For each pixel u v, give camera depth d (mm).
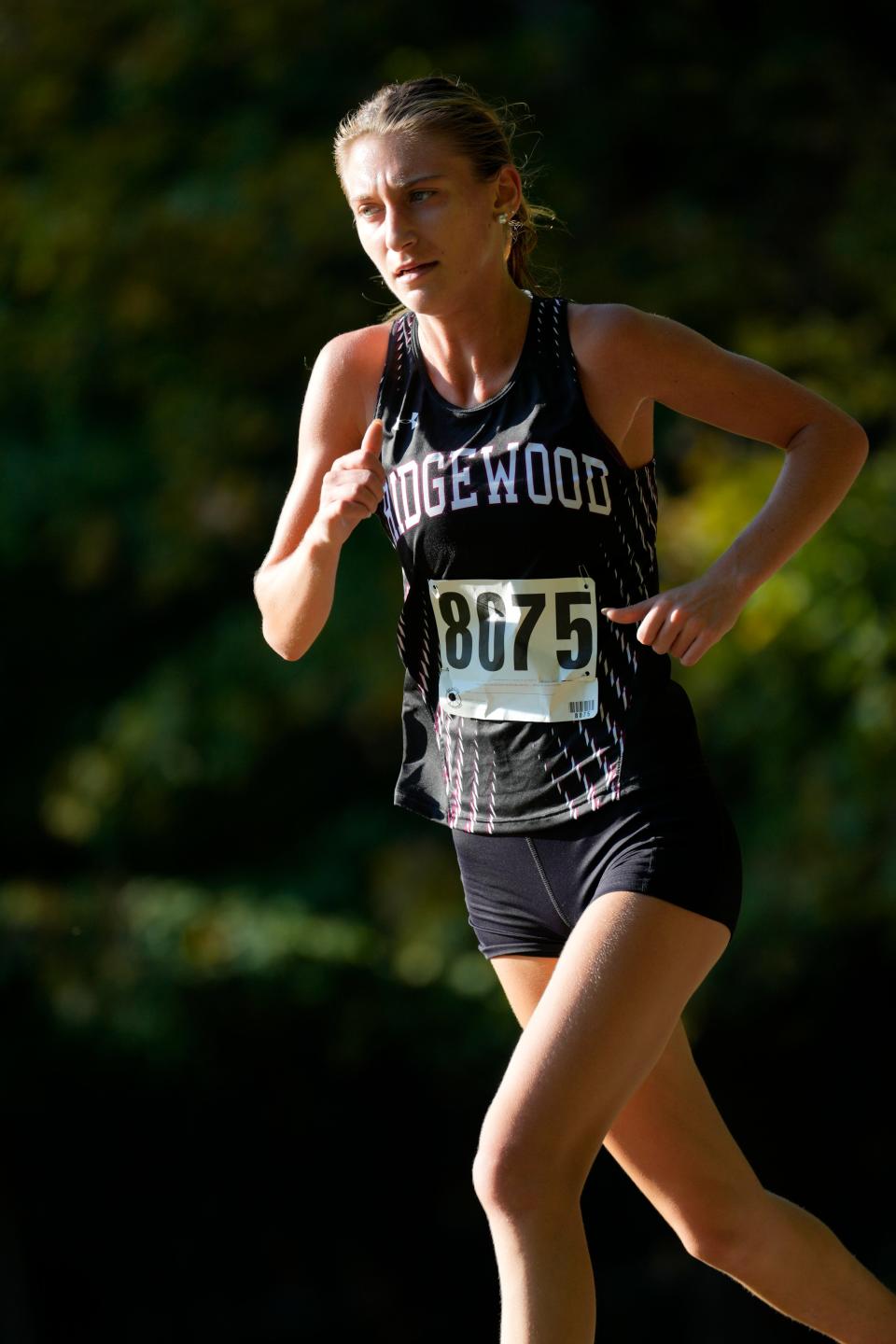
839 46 36875
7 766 44406
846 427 9062
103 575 39250
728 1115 37531
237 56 37562
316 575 9023
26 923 33375
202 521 36625
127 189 37156
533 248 9828
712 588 8648
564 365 8773
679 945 8570
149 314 36219
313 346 36656
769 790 30750
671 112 36844
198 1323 39219
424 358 9078
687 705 9234
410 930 35500
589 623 8859
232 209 35781
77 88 38969
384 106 8711
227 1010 34344
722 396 8969
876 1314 9938
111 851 40625
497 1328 40094
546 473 8664
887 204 33562
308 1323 39656
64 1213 38219
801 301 35188
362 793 41938
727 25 38344
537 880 9250
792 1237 9766
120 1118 36938
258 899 37562
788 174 36781
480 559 8859
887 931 31609
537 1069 8242
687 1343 37969
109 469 38469
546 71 36406
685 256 34938
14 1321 37594
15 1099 35594
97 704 43594
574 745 8953
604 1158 38344
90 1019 32781
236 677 37094
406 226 8594
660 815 8797
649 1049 8477
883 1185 38125
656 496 9219
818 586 27172
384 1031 35125
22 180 38219
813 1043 36531
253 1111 37312
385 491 9109
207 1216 39000
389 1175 39562
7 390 38438
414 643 9375
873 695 27578
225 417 36625
